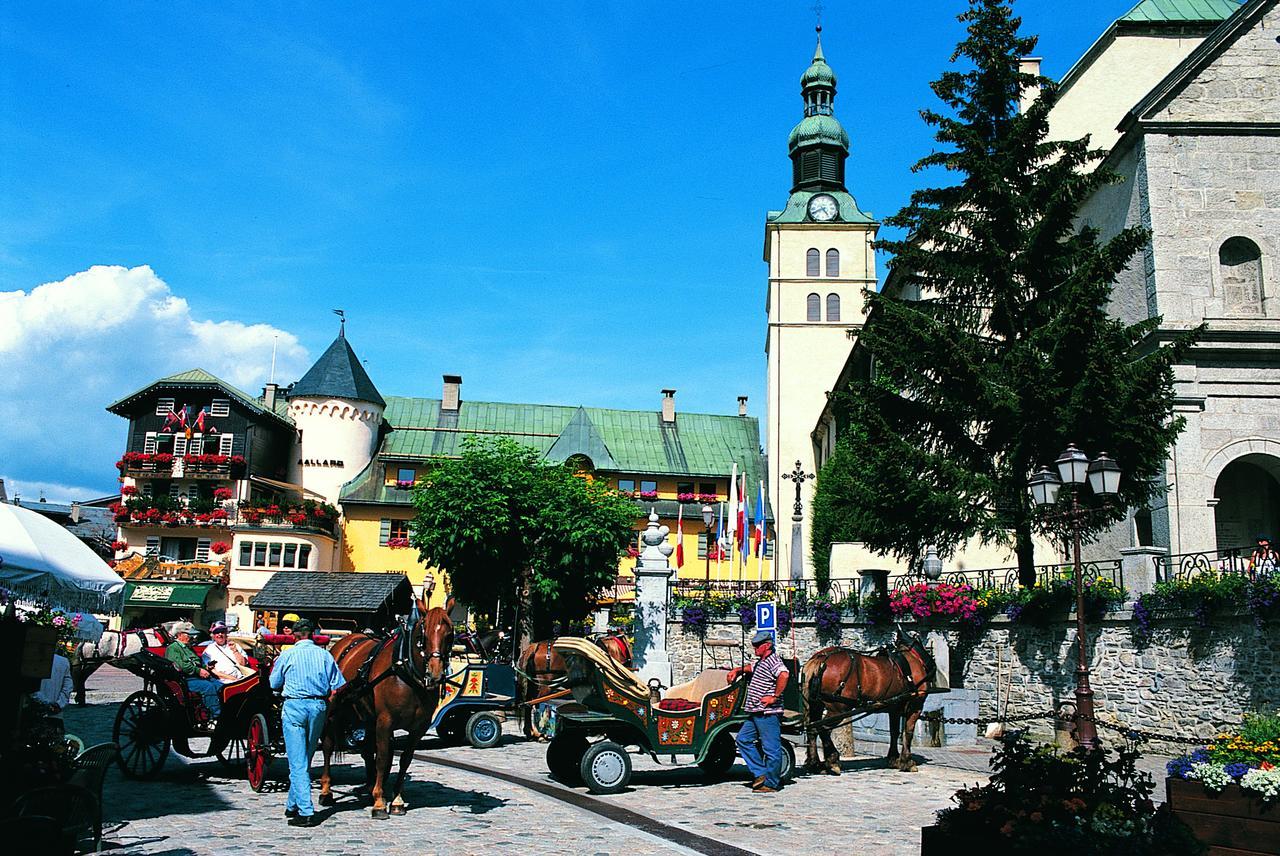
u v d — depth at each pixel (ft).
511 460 125.90
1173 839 22.40
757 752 42.24
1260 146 90.84
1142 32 116.37
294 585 142.61
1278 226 89.71
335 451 202.80
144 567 181.47
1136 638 64.75
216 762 47.52
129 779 42.04
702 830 32.99
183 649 43.98
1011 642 76.38
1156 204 90.07
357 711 35.63
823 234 214.90
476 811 35.53
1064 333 71.15
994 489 74.23
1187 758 26.27
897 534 79.05
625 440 221.87
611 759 41.11
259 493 194.90
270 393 221.05
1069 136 115.24
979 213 83.56
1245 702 56.18
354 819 33.45
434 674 34.63
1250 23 92.43
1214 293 88.38
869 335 81.25
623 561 198.08
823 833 32.63
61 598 36.32
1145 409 70.64
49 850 23.50
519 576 125.08
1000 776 24.84
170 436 194.70
